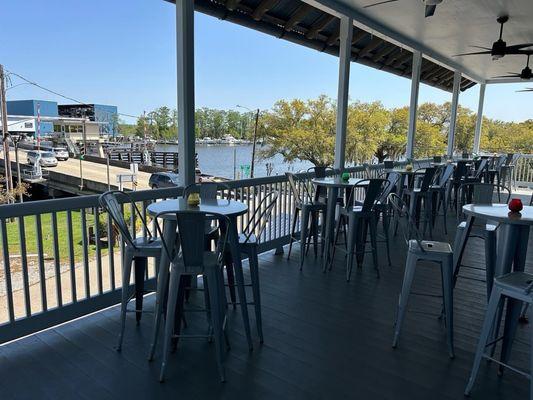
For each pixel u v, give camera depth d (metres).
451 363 2.31
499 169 9.04
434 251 2.44
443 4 5.36
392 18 5.97
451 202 7.59
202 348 2.44
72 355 2.33
